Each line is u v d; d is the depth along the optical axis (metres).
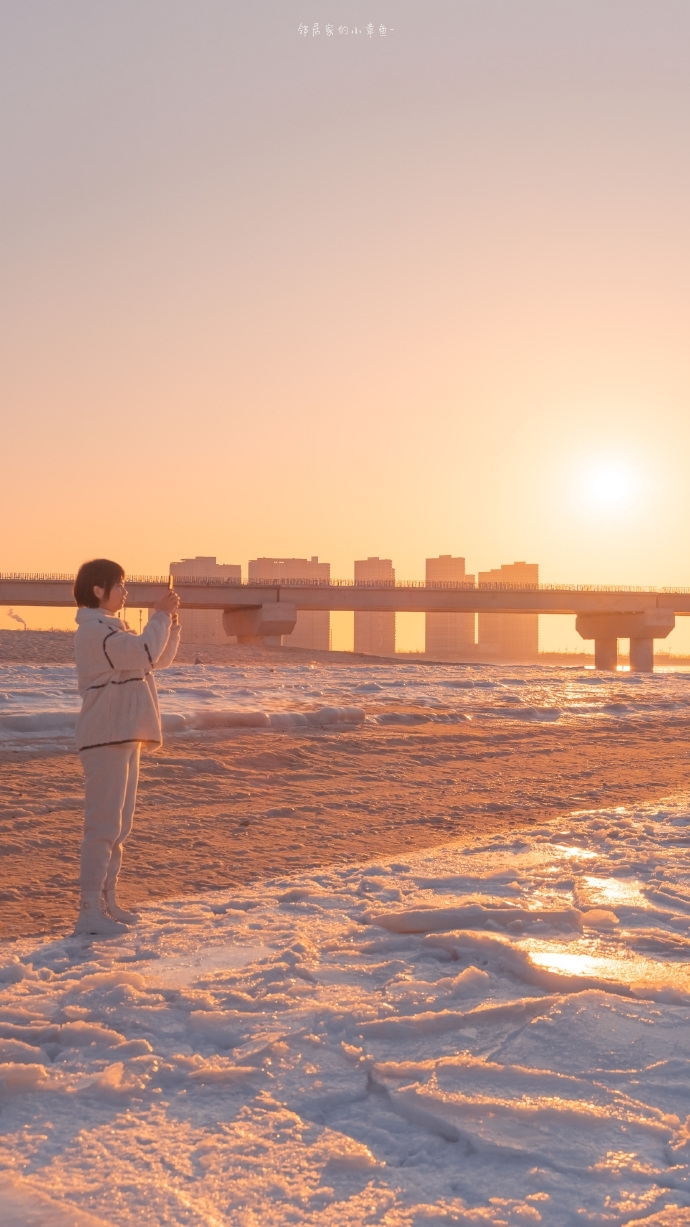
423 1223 2.14
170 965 4.13
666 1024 3.28
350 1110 2.74
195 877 5.95
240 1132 2.56
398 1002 3.57
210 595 99.69
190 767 9.88
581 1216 2.14
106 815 4.76
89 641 4.83
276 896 5.42
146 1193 2.26
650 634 115.12
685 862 6.27
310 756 11.38
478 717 16.94
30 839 6.87
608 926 4.66
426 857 6.53
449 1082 2.82
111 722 4.78
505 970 4.00
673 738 15.38
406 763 11.34
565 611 115.06
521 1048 3.09
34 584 91.12
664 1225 2.10
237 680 24.03
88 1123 2.64
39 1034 3.29
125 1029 3.35
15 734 11.62
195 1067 2.99
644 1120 2.57
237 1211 2.19
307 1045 3.16
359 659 61.19
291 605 99.88
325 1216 2.17
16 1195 2.22
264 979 3.88
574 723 16.94
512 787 9.94
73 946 4.46
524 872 5.99
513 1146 2.44
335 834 7.36
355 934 4.60
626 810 8.59
